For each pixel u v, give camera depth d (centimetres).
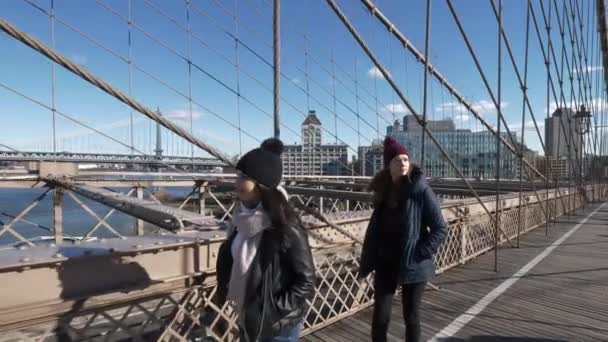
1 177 795
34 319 183
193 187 1060
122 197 442
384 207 273
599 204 1828
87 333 204
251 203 179
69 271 195
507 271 564
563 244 787
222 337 268
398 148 263
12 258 185
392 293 272
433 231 260
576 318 391
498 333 356
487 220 712
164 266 230
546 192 1105
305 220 334
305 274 174
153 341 233
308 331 341
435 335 352
